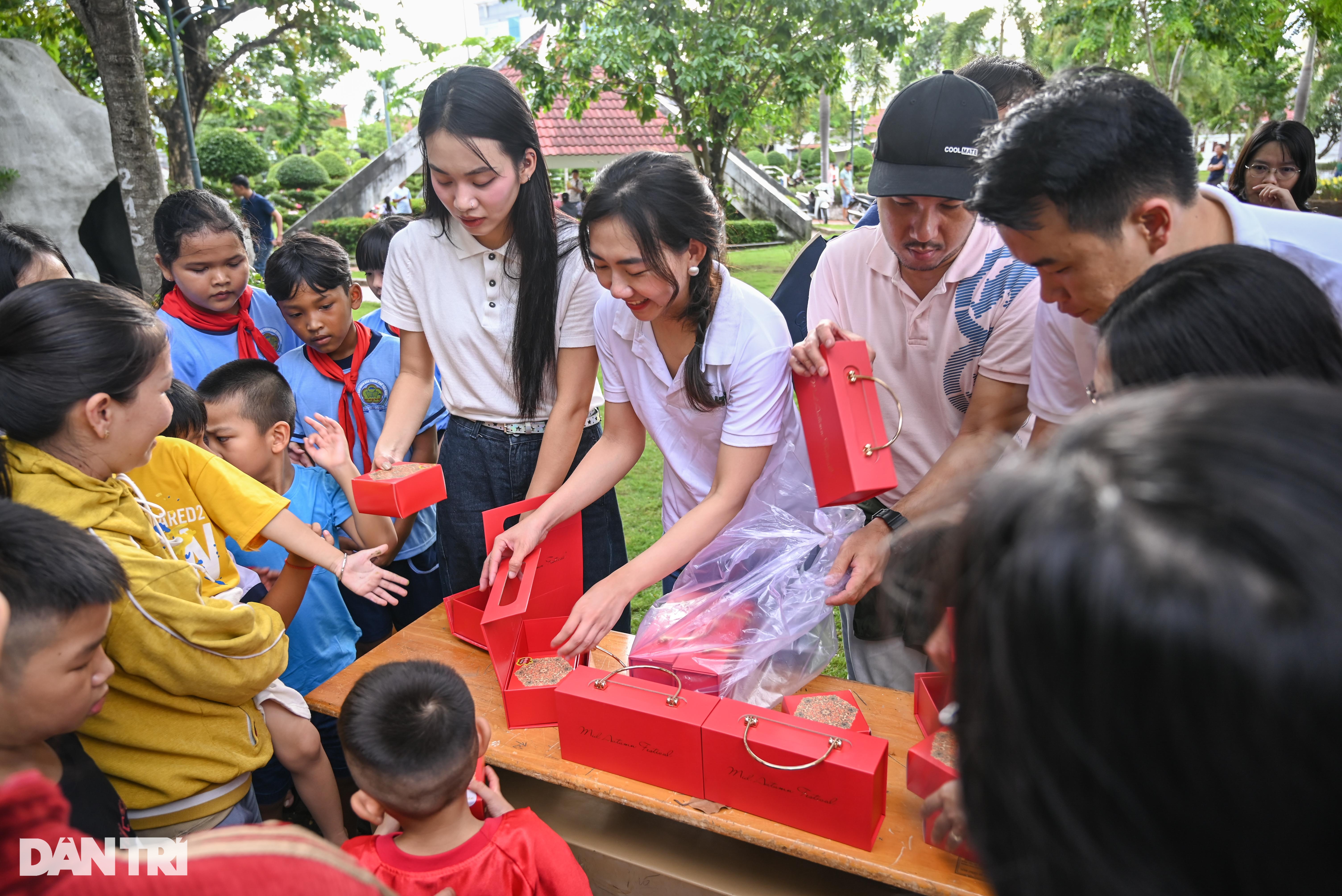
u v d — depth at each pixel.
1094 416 0.38
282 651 1.56
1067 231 1.10
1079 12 13.26
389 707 1.23
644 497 4.35
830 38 7.67
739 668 1.56
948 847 1.18
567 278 1.94
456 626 1.88
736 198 12.91
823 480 1.54
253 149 15.82
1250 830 0.30
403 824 1.29
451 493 2.26
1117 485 0.33
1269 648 0.28
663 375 1.70
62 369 1.25
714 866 1.48
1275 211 1.29
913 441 1.91
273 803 2.05
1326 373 0.78
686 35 7.66
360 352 2.47
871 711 1.55
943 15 30.20
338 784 2.17
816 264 2.32
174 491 1.68
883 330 1.85
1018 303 1.67
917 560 0.49
